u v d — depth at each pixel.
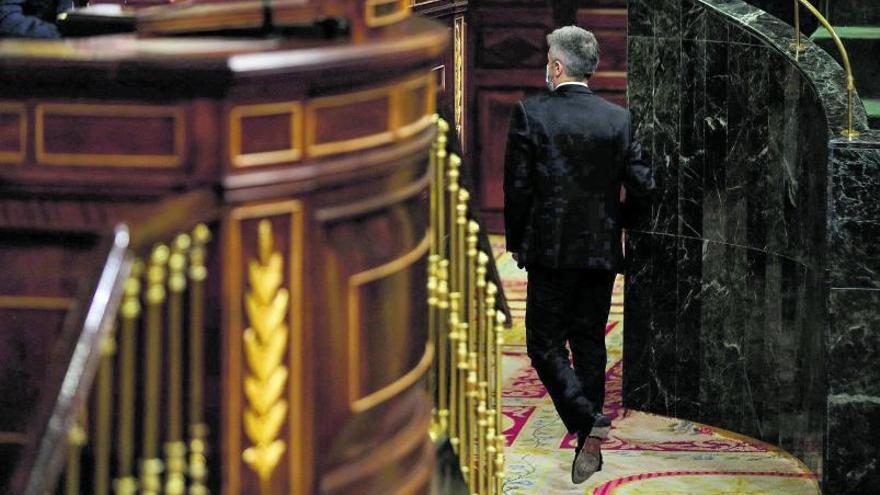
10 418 4.98
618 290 13.38
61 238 4.86
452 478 6.75
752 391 9.64
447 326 7.15
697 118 9.74
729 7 9.60
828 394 8.53
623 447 9.59
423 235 5.55
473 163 15.01
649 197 8.91
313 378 4.90
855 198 8.38
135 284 4.30
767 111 9.35
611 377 10.94
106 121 4.72
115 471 4.97
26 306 4.91
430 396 6.57
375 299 5.15
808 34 11.89
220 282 4.74
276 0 5.17
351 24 5.10
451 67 12.87
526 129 8.80
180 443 4.64
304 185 4.79
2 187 4.80
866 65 11.07
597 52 8.91
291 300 4.83
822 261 8.63
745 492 8.80
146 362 4.91
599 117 8.80
